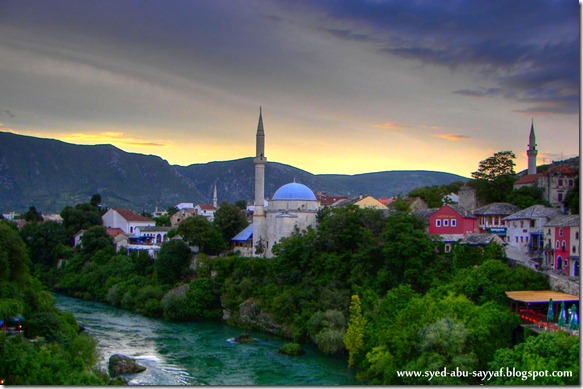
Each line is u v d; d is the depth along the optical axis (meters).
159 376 103.62
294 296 142.12
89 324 149.00
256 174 184.75
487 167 172.75
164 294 170.12
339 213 152.00
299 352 119.88
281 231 170.88
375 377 101.25
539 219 132.12
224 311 158.50
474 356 89.88
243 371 107.38
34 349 87.31
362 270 134.50
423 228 133.75
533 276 110.06
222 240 191.75
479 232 145.38
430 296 108.25
